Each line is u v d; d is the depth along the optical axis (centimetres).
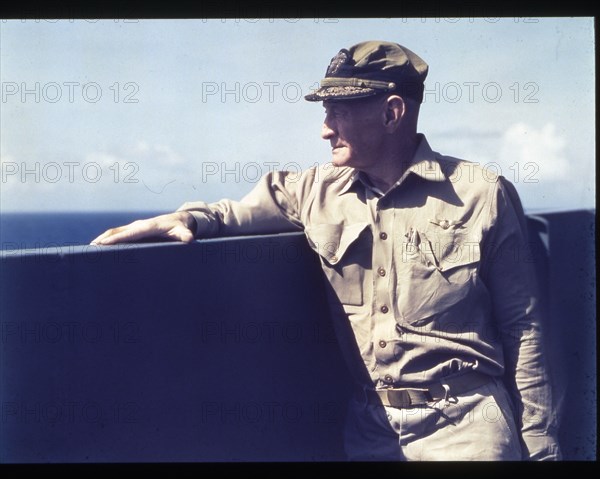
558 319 243
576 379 242
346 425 228
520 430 224
